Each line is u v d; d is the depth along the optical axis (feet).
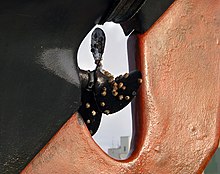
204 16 5.71
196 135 5.46
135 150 5.21
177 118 5.40
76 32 4.93
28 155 4.63
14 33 4.53
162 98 5.36
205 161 5.48
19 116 4.58
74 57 4.97
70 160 4.81
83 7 4.77
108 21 5.32
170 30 5.49
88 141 4.90
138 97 5.33
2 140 4.51
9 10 4.38
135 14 5.23
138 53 5.38
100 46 5.30
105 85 5.21
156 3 5.36
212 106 5.59
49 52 4.77
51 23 4.70
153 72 5.36
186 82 5.49
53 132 4.74
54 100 4.75
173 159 5.31
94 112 5.20
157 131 5.28
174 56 5.47
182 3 5.57
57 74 4.78
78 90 4.90
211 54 5.67
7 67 4.53
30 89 4.63
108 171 4.96
